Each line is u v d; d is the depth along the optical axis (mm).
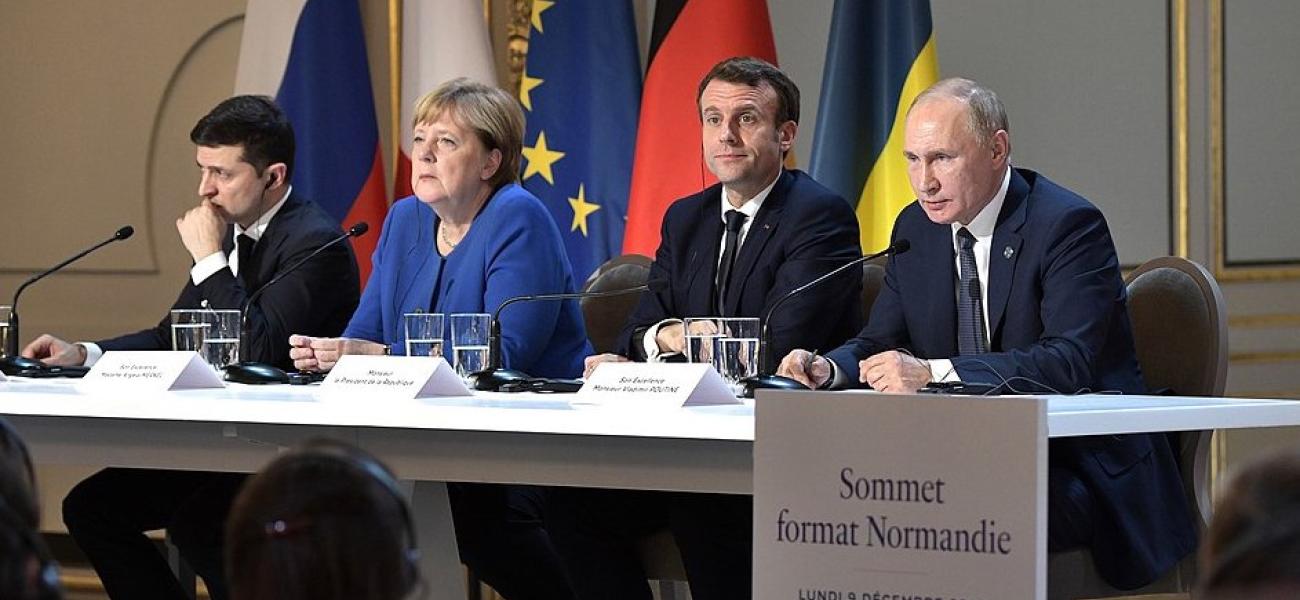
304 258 10555
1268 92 15000
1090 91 14781
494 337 8484
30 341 15266
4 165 15328
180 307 10805
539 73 14016
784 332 9453
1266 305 15008
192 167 15000
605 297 10758
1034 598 4914
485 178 9727
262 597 2061
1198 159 14836
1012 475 4934
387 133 14930
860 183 13289
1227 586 1695
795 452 5262
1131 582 7254
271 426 6977
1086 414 5910
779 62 14883
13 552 1898
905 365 7371
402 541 2086
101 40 15164
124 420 7344
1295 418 6805
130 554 8992
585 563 8070
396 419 6520
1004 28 14812
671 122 13383
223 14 14930
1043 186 8438
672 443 6168
